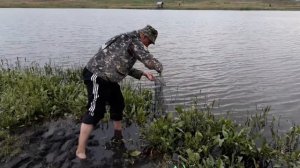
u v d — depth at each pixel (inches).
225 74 579.2
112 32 1259.2
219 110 382.9
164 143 265.0
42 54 769.6
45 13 2444.6
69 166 247.9
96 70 245.3
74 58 719.1
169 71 598.2
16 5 3368.6
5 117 303.7
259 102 418.0
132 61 246.7
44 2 3774.6
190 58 738.2
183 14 2471.7
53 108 327.9
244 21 1900.8
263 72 597.6
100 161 254.4
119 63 243.8
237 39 1105.4
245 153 254.7
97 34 1190.9
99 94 246.2
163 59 724.7
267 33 1310.3
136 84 471.8
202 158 249.4
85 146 265.3
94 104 247.3
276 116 363.9
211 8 3321.9
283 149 270.5
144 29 249.0
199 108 386.3
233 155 244.7
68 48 859.4
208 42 1019.9
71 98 342.6
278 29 1480.1
